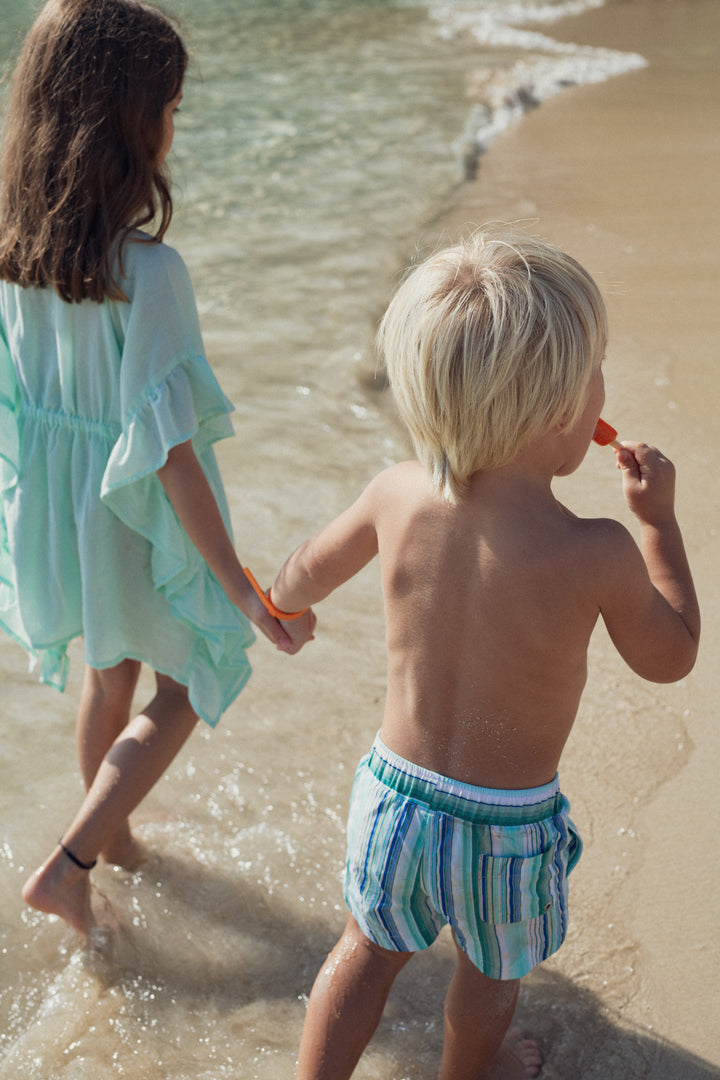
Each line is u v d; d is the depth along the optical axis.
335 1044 1.73
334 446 3.95
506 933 1.67
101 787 2.14
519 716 1.63
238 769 2.62
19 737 2.72
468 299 1.55
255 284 5.25
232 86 8.98
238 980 2.11
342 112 8.26
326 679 2.92
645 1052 1.93
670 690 2.79
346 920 2.25
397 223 5.99
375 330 4.81
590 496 3.63
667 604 1.70
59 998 2.05
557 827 1.70
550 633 1.59
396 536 1.71
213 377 2.05
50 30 1.95
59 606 2.19
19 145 1.97
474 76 9.24
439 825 1.65
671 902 2.21
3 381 2.15
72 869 2.08
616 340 4.59
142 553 2.15
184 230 5.92
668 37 10.90
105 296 1.96
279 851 2.40
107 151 1.93
